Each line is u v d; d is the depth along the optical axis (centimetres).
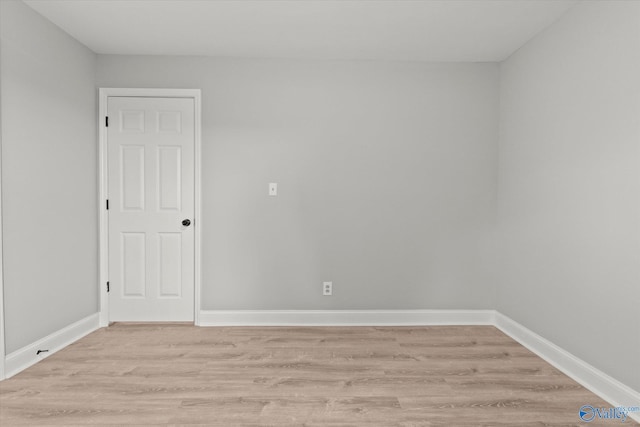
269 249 375
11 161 261
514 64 350
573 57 269
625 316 223
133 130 367
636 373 216
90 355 297
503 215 367
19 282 269
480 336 348
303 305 377
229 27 309
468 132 377
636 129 216
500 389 246
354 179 375
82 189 343
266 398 233
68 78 322
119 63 364
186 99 369
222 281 373
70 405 223
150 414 214
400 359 293
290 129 372
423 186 377
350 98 373
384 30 311
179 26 307
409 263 379
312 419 211
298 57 369
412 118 375
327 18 292
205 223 371
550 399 235
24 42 272
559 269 284
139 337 337
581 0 261
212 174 370
